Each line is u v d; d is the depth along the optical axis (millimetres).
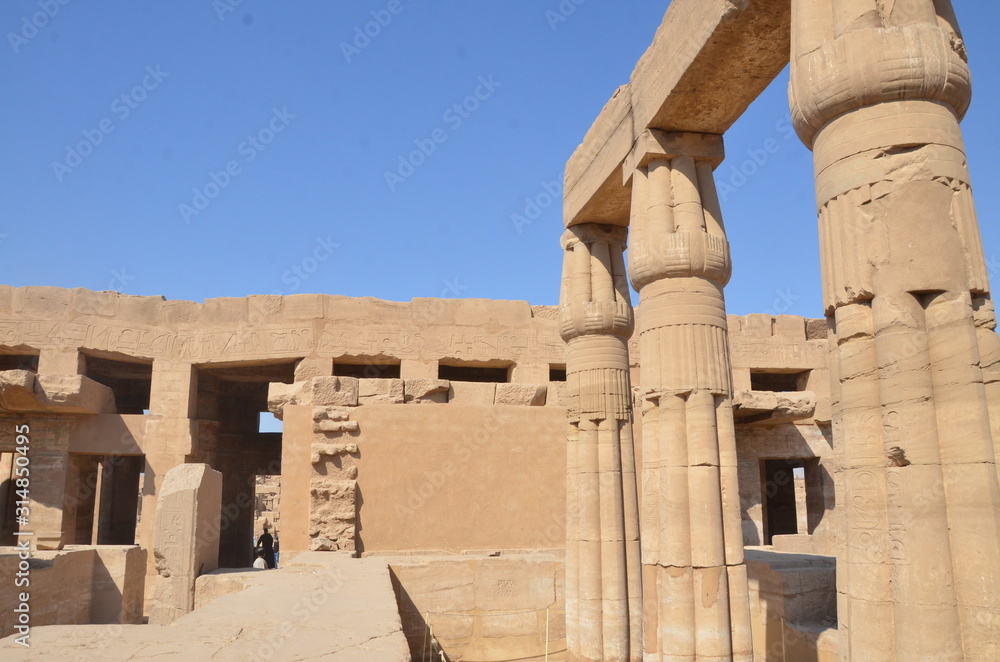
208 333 19078
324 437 13391
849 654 4395
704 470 6973
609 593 9328
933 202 4355
